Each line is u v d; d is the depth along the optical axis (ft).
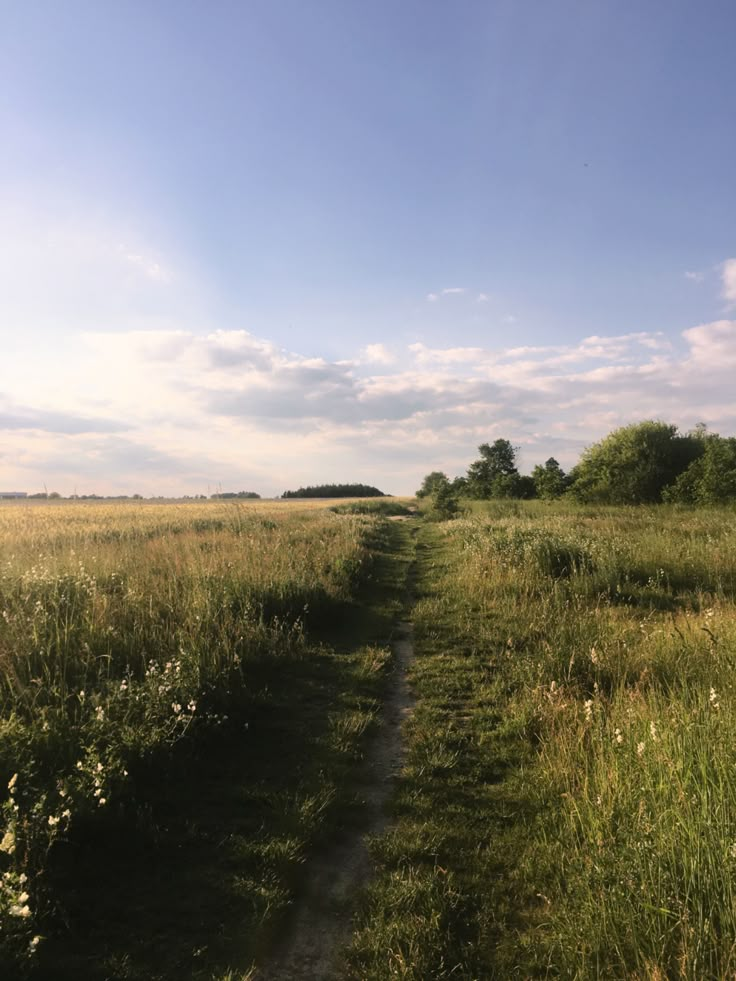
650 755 12.94
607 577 37.52
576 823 12.69
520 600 35.17
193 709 17.07
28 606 25.82
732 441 102.68
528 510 114.42
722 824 10.08
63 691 18.06
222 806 14.58
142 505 159.43
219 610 28.22
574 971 9.14
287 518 96.53
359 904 11.34
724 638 22.06
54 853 11.84
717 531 61.98
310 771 16.47
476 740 18.31
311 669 25.21
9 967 9.00
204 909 11.07
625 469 122.52
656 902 9.41
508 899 11.32
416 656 27.73
